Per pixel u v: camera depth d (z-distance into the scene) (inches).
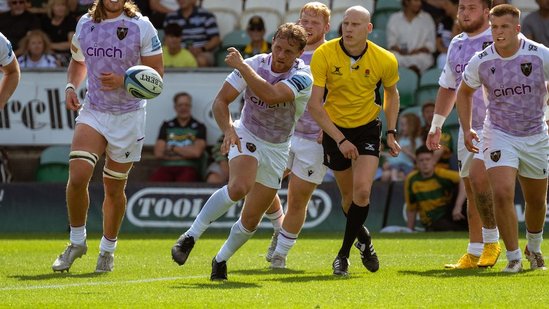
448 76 1307.8
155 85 1123.9
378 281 1092.5
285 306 873.5
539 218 1219.9
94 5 1184.8
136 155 1208.2
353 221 1152.8
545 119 1222.9
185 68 2343.8
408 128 2225.6
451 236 1925.4
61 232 2190.0
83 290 1000.9
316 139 1282.0
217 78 2341.3
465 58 1284.4
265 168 1085.1
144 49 1179.3
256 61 1077.8
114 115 1182.9
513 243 1184.2
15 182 2285.9
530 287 1022.4
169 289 1006.4
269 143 1085.1
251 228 1088.8
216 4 2632.9
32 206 2241.6
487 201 1250.0
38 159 2401.6
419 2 2450.8
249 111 1086.4
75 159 1167.6
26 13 2551.7
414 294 968.3
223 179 2261.3
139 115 1201.4
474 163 1253.1
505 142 1178.6
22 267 1289.4
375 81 1187.9
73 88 1220.5
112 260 1237.7
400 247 1668.3
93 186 2206.0
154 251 1631.4
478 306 881.5
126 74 1121.4
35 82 2385.6
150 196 2203.5
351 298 936.3
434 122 1318.9
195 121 2300.7
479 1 1272.1
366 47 1186.0
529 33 2359.7
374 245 1707.7
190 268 1283.2
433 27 2455.7
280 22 2610.7
